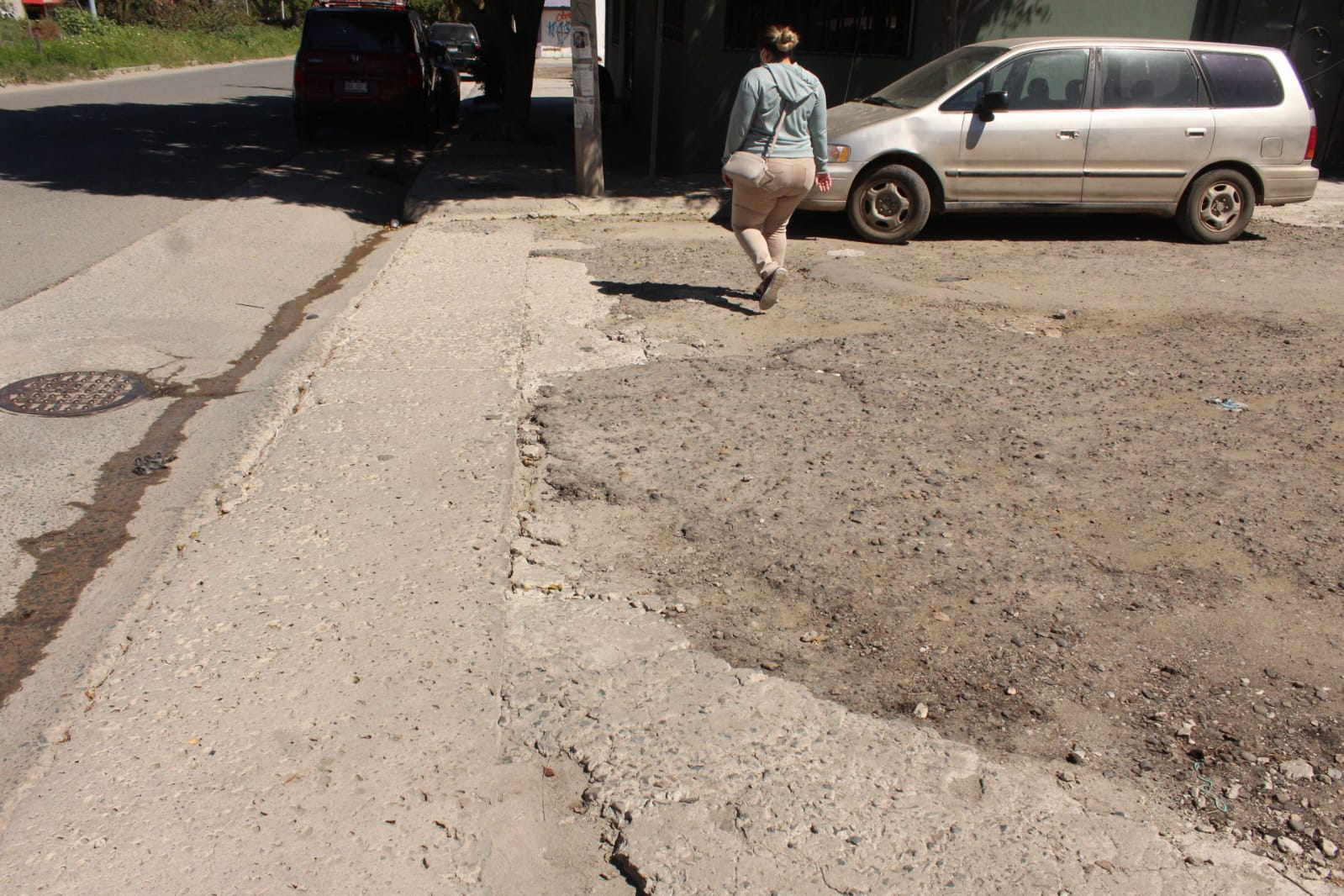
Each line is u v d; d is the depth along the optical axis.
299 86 15.76
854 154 9.58
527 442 4.91
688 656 3.33
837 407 5.43
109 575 3.78
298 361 5.95
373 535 3.95
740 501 4.35
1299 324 7.17
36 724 2.96
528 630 3.44
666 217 10.84
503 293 7.48
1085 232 10.73
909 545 4.03
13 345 6.21
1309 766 2.93
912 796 2.77
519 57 15.57
